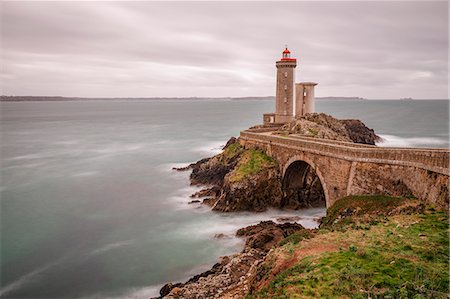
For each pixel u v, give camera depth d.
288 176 46.72
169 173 67.50
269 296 16.88
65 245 36.97
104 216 45.00
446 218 22.67
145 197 52.41
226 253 33.69
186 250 34.69
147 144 106.06
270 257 22.55
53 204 50.16
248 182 45.16
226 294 24.00
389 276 16.17
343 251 19.62
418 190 27.50
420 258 17.73
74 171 70.69
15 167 74.81
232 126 160.62
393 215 25.52
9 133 140.62
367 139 87.81
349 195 33.97
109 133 138.50
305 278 16.98
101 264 32.75
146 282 29.50
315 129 58.03
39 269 32.19
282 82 66.94
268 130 61.91
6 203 50.78
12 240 38.28
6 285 29.69
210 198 49.62
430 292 14.40
